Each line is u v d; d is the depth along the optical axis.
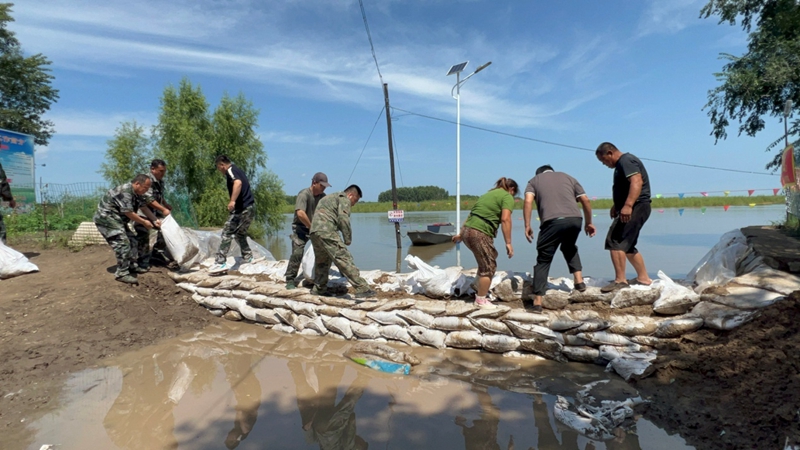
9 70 26.45
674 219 24.56
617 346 4.51
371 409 3.80
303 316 6.14
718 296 4.40
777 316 3.91
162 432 3.47
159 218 7.70
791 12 9.29
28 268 7.18
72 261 7.92
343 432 3.42
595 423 3.36
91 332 5.63
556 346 4.73
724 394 3.46
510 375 4.46
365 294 5.94
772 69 11.30
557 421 3.51
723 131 13.65
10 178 15.05
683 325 4.30
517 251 14.10
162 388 4.31
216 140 22.38
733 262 5.27
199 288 7.06
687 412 3.39
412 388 4.22
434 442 3.24
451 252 16.06
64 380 4.50
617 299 4.82
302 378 4.52
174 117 21.48
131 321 6.07
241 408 3.87
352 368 4.79
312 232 5.81
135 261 7.06
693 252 12.30
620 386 3.99
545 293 5.14
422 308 5.46
